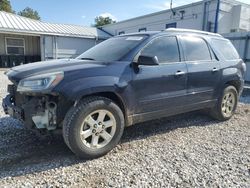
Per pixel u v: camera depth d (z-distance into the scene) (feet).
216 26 46.06
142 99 12.30
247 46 36.96
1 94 24.77
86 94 10.48
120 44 13.57
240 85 18.12
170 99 13.46
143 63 11.66
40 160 10.62
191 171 9.99
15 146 11.91
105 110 11.10
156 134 14.33
